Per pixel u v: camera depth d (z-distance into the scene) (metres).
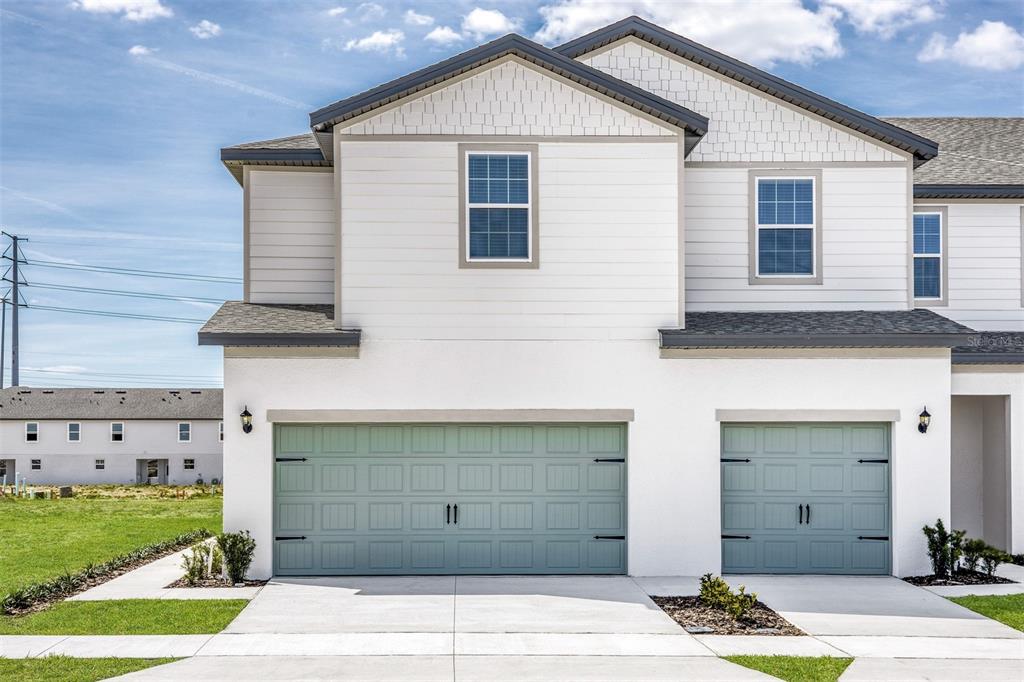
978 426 16.88
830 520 14.33
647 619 11.35
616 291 14.14
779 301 15.45
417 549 14.06
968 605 12.20
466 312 14.06
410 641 10.24
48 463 55.25
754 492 14.31
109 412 55.88
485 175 14.16
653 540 14.05
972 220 17.08
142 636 10.38
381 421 13.91
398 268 14.03
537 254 14.12
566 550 14.14
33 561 16.17
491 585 13.30
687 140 14.48
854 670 9.24
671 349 14.08
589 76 14.04
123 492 44.38
